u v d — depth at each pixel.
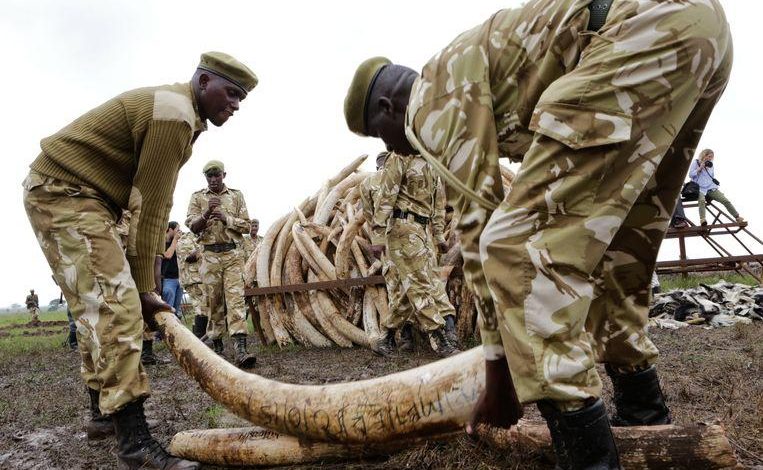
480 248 1.74
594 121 1.60
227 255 6.88
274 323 7.97
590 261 1.67
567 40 1.73
